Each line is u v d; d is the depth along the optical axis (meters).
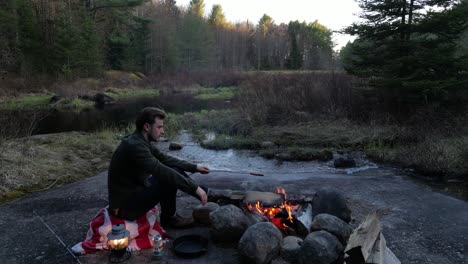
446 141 6.64
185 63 44.06
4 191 4.63
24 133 7.94
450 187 5.05
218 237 3.07
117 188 2.95
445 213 3.99
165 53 40.72
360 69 9.72
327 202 3.37
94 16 35.91
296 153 7.17
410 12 8.73
